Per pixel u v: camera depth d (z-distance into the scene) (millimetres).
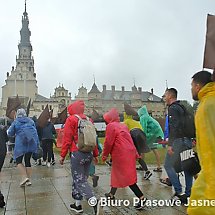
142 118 9695
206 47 2943
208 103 2869
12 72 111500
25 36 120500
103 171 10555
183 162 5727
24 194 7387
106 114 6242
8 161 14430
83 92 108125
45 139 12508
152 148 9797
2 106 108625
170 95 6305
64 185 8406
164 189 7492
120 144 5957
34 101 105312
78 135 5656
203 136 2826
